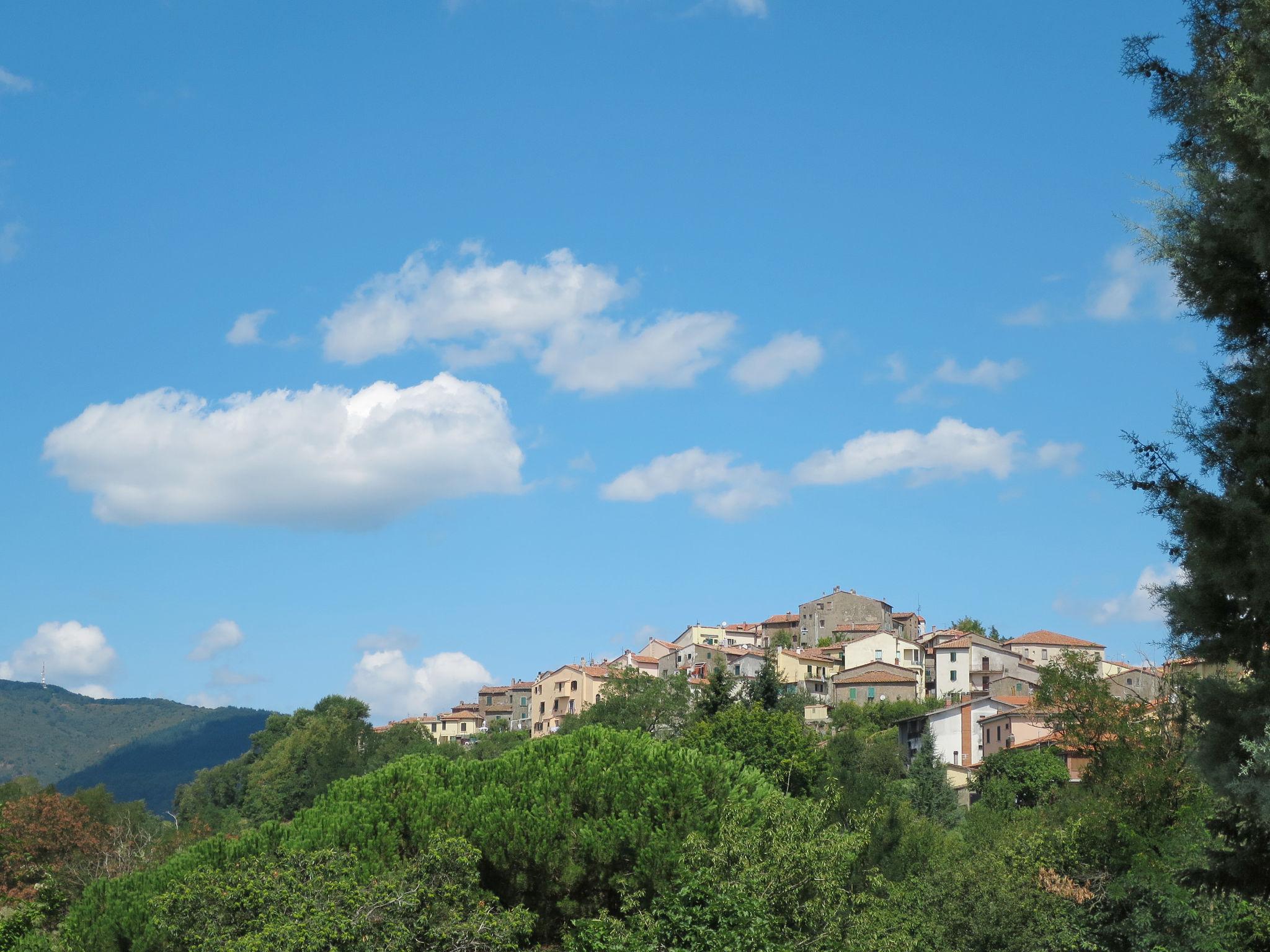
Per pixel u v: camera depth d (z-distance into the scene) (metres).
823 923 21.56
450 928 21.66
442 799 25.91
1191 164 17.77
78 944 24.58
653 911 21.55
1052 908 30.59
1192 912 29.98
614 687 107.88
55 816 55.47
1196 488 17.25
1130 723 37.66
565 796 25.73
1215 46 17.84
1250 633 16.64
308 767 99.38
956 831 47.72
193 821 64.88
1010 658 130.75
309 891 21.36
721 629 170.38
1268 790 15.55
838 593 162.75
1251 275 16.91
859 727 115.00
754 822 23.52
